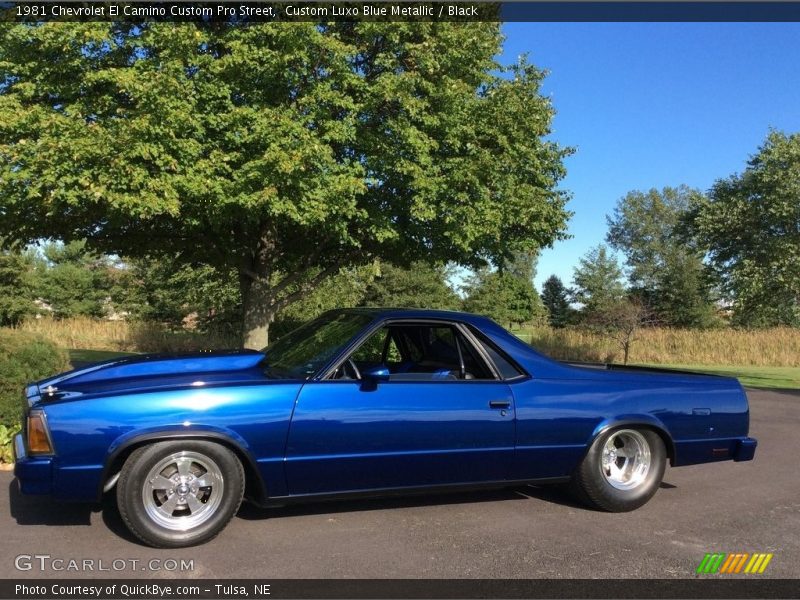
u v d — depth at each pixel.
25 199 7.79
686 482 5.98
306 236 11.26
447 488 4.56
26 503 4.73
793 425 9.50
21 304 32.09
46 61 8.31
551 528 4.56
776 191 17.27
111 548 3.93
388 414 4.30
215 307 26.22
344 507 4.87
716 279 19.28
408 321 4.73
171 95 7.70
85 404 3.86
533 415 4.67
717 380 5.34
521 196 9.92
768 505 5.25
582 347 29.61
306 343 4.91
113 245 11.16
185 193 7.90
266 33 8.32
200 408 3.98
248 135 8.16
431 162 9.23
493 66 10.35
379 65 9.40
